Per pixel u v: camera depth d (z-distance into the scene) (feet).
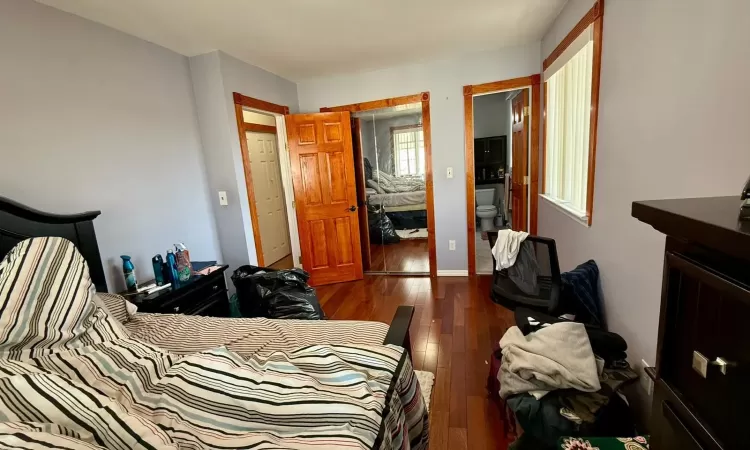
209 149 9.85
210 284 7.85
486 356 7.54
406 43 9.69
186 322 5.65
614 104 5.57
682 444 2.19
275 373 3.48
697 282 2.05
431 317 9.61
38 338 3.85
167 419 3.00
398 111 12.87
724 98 3.30
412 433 3.93
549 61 9.32
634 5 4.90
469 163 11.99
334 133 12.41
